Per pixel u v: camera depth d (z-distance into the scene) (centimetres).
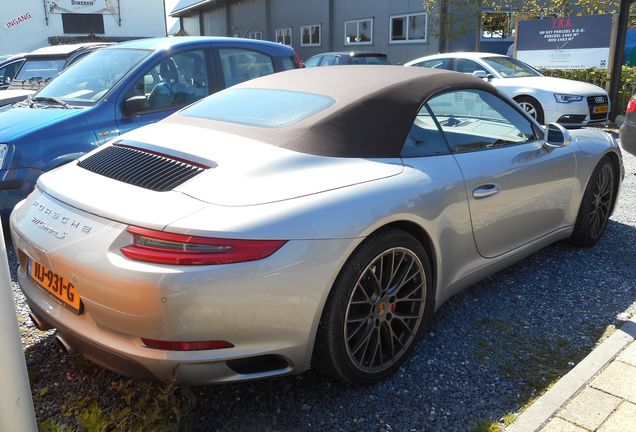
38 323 261
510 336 305
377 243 243
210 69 542
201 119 304
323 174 246
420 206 263
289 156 248
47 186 263
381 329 262
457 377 268
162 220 209
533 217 351
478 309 337
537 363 279
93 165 272
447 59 1078
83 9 2991
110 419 216
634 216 515
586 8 1347
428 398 253
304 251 219
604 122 967
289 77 339
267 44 602
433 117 299
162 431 212
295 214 222
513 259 348
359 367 250
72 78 517
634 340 290
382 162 267
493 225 315
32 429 165
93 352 226
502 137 338
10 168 411
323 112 274
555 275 384
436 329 313
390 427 234
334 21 2041
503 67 1029
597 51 1083
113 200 229
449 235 284
